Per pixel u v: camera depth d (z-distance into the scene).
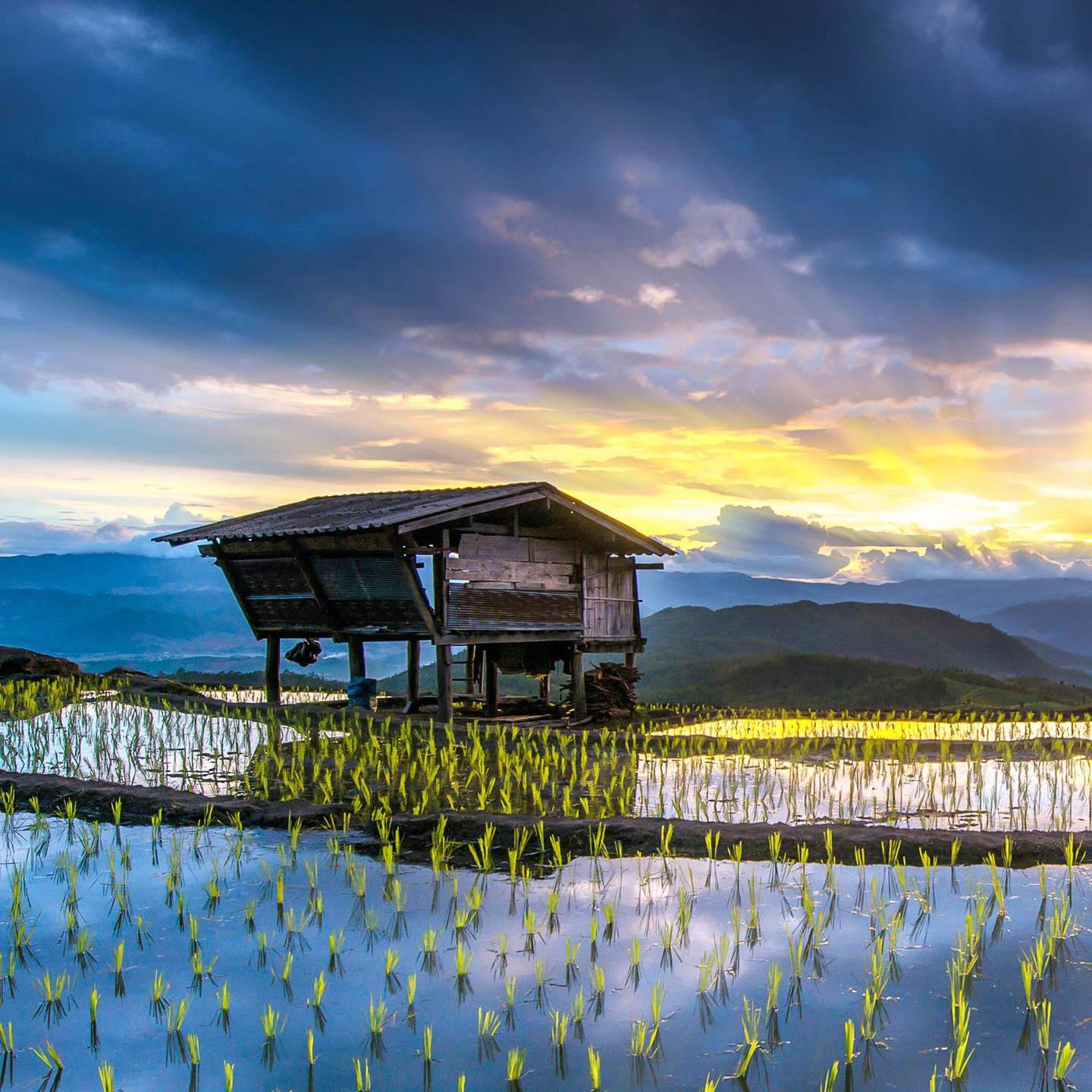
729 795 11.64
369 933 7.06
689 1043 5.39
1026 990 5.82
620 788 11.97
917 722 20.02
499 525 19.94
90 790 11.27
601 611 22.03
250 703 20.86
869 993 5.84
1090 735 17.62
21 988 6.19
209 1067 5.20
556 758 14.01
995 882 7.62
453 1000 5.95
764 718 21.22
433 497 19.72
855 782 12.45
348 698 20.48
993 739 16.84
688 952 6.63
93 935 7.07
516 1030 5.56
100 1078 5.10
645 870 8.55
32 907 7.68
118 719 17.95
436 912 7.47
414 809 10.68
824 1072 5.08
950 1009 5.77
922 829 9.84
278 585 20.75
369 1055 5.30
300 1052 5.35
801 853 8.74
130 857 9.05
